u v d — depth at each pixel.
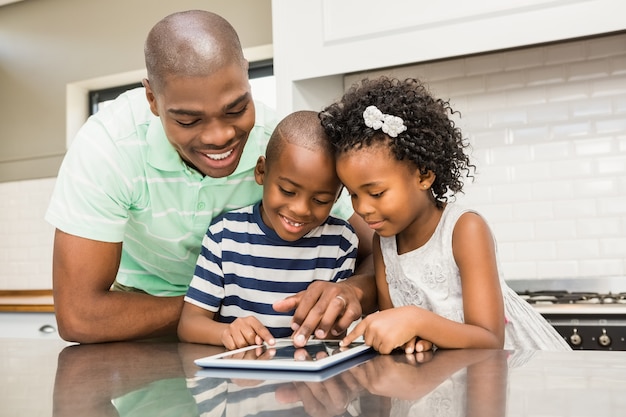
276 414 0.36
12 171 3.25
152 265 1.25
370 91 0.99
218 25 0.88
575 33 1.64
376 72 2.29
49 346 0.83
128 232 1.17
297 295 0.88
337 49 1.88
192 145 0.90
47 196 3.15
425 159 0.94
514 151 2.21
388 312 0.72
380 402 0.38
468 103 2.25
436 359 0.59
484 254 0.95
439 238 1.03
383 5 1.83
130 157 1.04
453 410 0.35
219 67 0.83
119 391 0.46
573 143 2.14
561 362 0.52
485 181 2.23
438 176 1.00
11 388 0.48
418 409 0.36
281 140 0.99
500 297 0.94
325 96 2.12
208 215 1.14
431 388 0.42
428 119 0.97
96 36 3.10
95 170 1.01
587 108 2.13
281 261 1.12
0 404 0.42
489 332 0.83
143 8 2.99
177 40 0.83
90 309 0.99
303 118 1.01
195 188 1.09
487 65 2.23
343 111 0.99
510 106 2.21
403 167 0.93
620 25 1.61
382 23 1.83
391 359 0.62
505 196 2.21
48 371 0.58
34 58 3.25
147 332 1.04
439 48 1.77
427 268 1.04
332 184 0.99
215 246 1.12
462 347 0.76
